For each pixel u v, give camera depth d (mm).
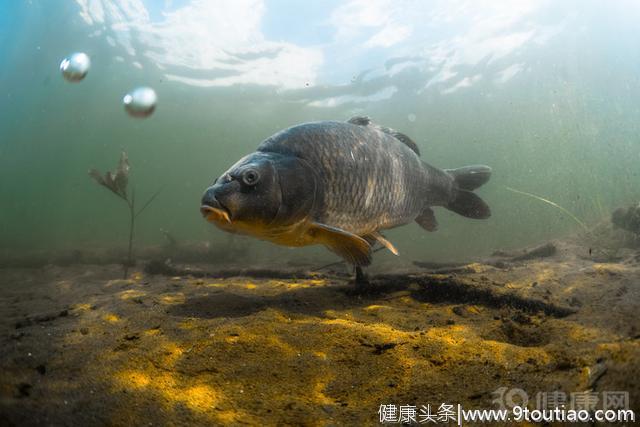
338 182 508
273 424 255
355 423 257
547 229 2561
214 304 520
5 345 370
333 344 366
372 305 539
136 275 986
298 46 3281
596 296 493
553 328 401
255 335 382
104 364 330
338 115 4836
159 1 2965
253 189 430
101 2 3035
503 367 315
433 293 576
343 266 959
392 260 1588
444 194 774
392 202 600
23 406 259
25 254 1504
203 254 1587
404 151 632
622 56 3777
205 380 307
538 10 2754
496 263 809
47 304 612
